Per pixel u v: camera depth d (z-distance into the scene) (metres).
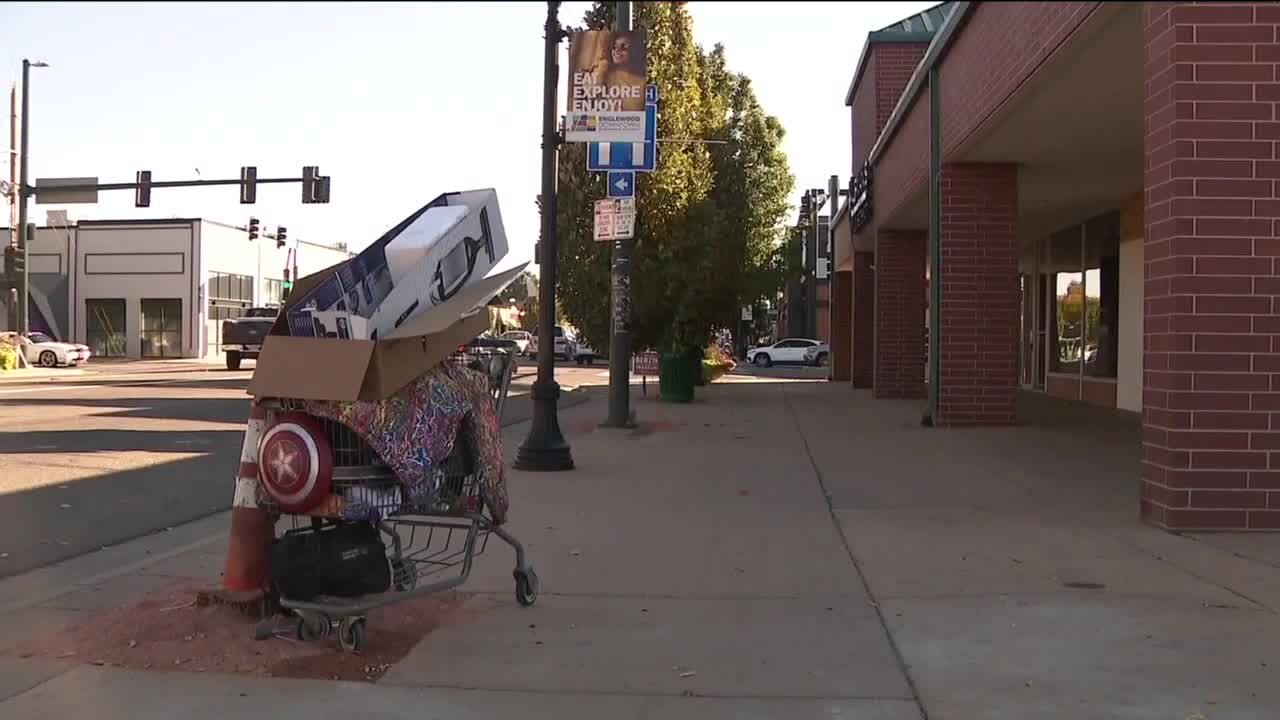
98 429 15.20
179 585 6.37
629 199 15.14
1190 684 4.55
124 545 7.69
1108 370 19.62
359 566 5.07
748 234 23.36
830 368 32.59
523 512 8.76
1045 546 7.23
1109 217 19.44
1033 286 25.62
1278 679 4.61
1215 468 7.50
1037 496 9.32
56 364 38.62
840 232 30.69
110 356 50.75
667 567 6.80
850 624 5.52
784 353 52.38
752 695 4.51
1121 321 18.61
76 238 50.91
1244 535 7.44
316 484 4.88
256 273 56.72
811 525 8.14
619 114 12.53
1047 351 23.86
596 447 13.38
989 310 15.12
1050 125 12.20
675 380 21.30
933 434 14.45
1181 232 7.38
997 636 5.26
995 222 14.94
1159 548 7.09
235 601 5.49
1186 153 7.34
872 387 27.31
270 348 4.93
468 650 5.13
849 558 7.01
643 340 20.81
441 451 5.17
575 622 5.61
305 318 5.10
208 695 4.50
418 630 5.47
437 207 5.81
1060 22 9.09
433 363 5.22
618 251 15.59
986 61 11.91
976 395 15.30
